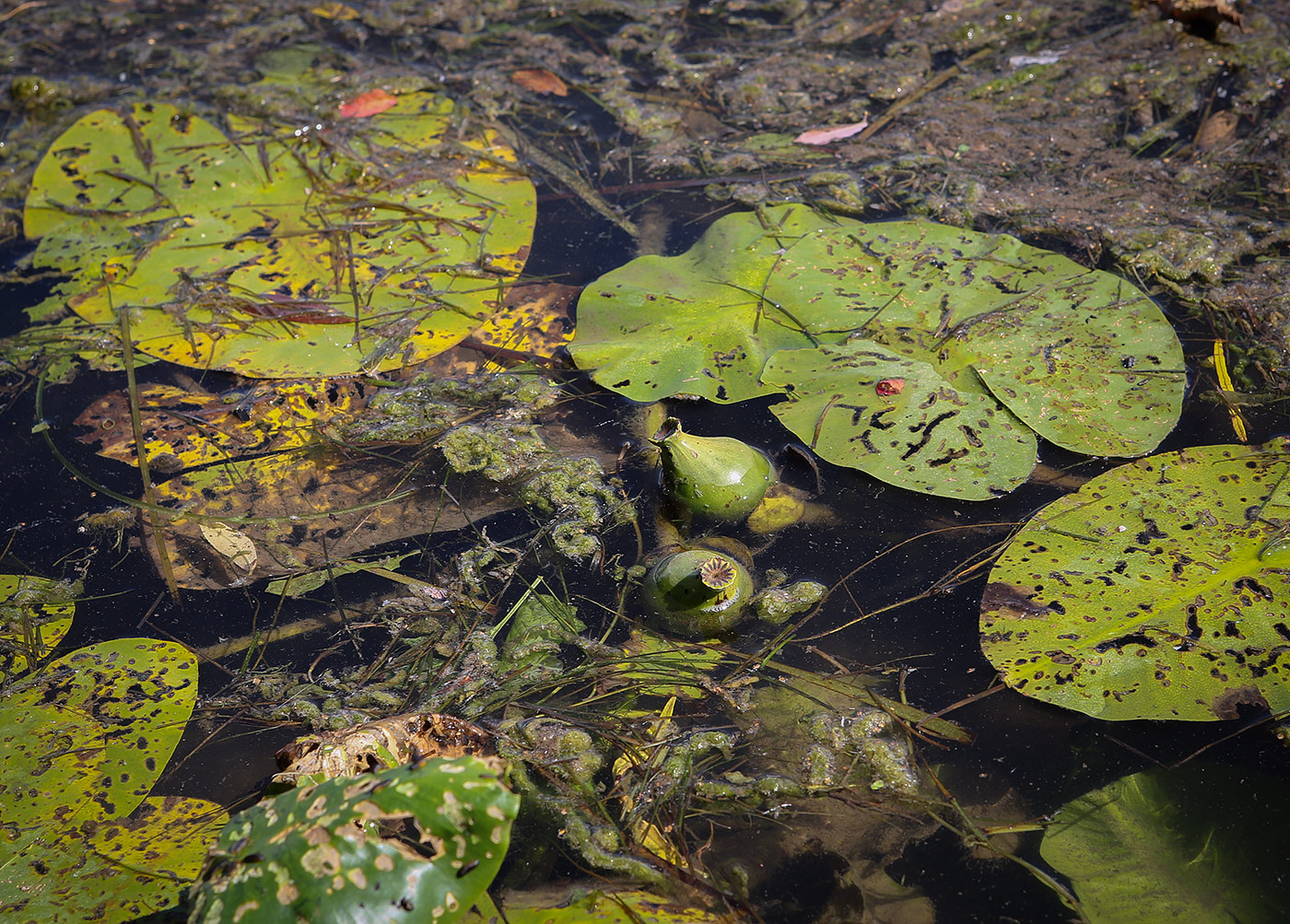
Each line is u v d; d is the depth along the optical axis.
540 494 2.49
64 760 1.97
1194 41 3.76
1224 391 2.46
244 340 2.90
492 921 1.63
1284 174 3.13
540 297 2.98
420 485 2.54
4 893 1.73
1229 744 1.83
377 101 3.91
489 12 4.54
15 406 2.82
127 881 1.73
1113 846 1.71
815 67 3.96
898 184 3.31
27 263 3.25
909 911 1.65
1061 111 3.57
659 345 2.67
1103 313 2.59
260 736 2.01
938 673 2.00
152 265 3.14
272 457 2.63
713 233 3.06
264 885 1.44
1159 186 3.16
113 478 2.60
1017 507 2.27
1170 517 2.12
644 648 2.12
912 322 2.64
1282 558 1.99
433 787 1.44
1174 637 1.90
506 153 3.58
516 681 2.07
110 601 2.32
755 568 2.24
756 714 1.97
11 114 4.11
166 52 4.42
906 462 2.31
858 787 1.84
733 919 1.63
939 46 4.02
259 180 3.47
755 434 2.53
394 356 2.81
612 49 4.21
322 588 2.31
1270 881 1.63
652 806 1.83
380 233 3.23
